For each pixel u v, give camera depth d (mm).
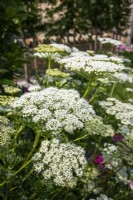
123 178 643
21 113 452
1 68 718
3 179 439
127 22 1980
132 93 1145
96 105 771
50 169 424
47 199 478
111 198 583
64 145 429
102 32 1990
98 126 515
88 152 637
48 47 612
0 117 454
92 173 581
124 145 602
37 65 1148
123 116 558
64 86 656
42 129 417
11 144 469
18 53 735
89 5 1696
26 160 450
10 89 510
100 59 549
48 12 1591
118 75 674
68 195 552
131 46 1711
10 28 751
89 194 609
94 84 556
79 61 529
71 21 1641
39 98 423
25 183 467
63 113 413
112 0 1796
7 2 752
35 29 1352
